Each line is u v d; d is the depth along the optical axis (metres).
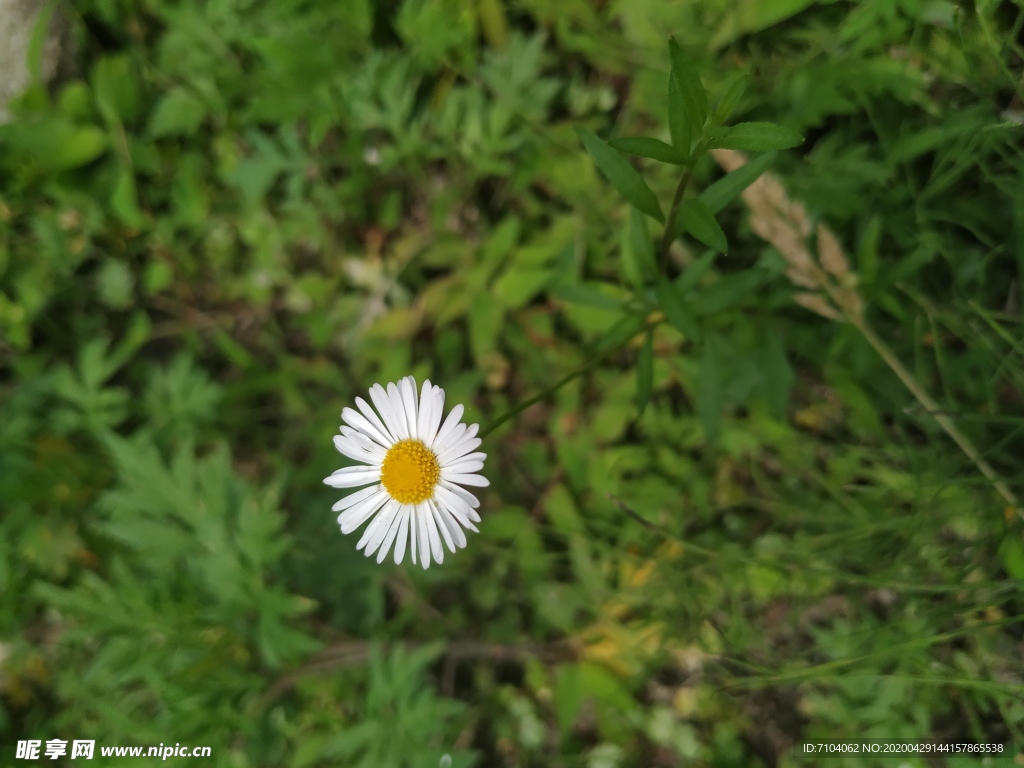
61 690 0.13
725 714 0.13
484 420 0.14
